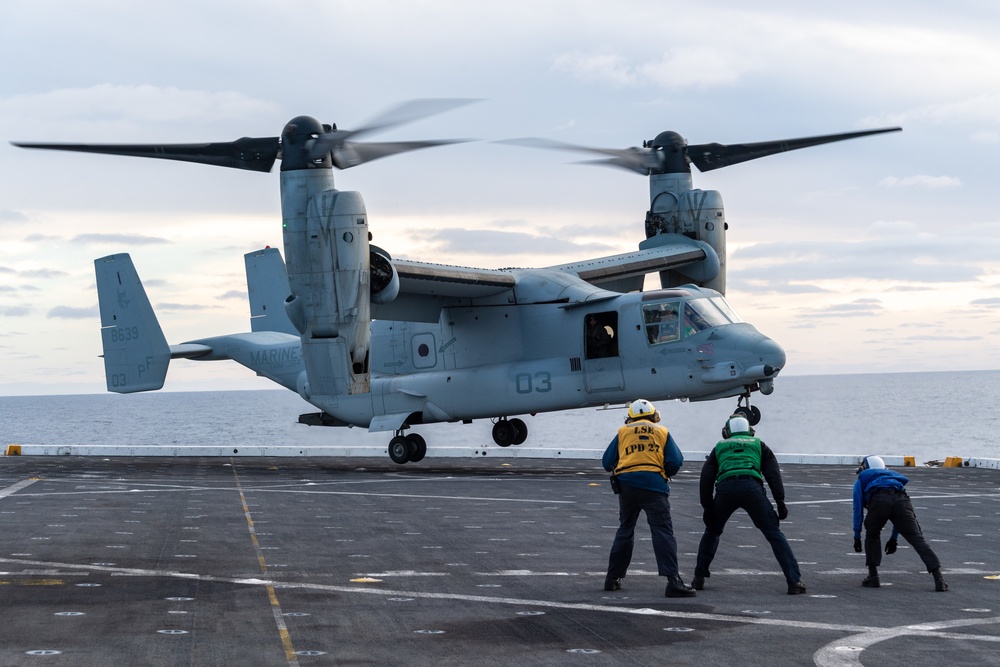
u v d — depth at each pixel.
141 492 21.59
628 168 33.59
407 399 29.31
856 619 9.58
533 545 14.46
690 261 32.72
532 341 27.67
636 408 11.21
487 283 27.20
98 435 106.88
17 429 131.62
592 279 30.19
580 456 33.47
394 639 8.80
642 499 10.88
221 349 33.97
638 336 26.23
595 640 8.77
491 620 9.59
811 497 20.64
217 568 12.48
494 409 28.14
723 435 11.39
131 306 32.12
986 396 183.00
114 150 24.27
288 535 15.38
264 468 29.00
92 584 11.38
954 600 10.51
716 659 8.09
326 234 24.70
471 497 20.78
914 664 7.91
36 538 14.90
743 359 25.17
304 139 25.00
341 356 25.12
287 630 9.14
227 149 25.31
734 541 14.78
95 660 8.00
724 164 33.16
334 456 35.09
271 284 35.41
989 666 7.86
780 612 9.91
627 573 12.20
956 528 16.03
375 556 13.46
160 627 9.22
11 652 8.23
